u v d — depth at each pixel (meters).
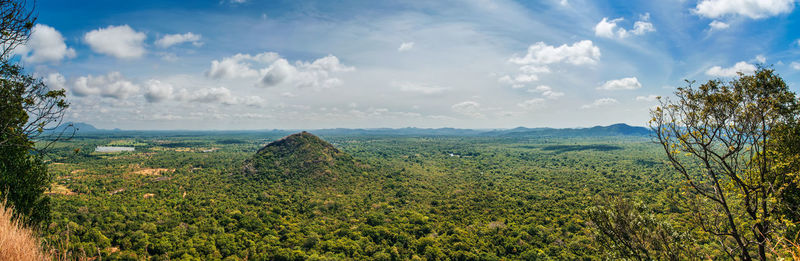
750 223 9.15
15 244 5.29
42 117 10.10
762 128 8.40
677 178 82.06
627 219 10.34
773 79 8.26
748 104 8.45
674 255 9.55
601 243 11.55
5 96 9.76
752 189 8.58
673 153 9.59
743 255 8.87
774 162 9.06
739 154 9.02
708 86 8.90
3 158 13.74
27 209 14.12
